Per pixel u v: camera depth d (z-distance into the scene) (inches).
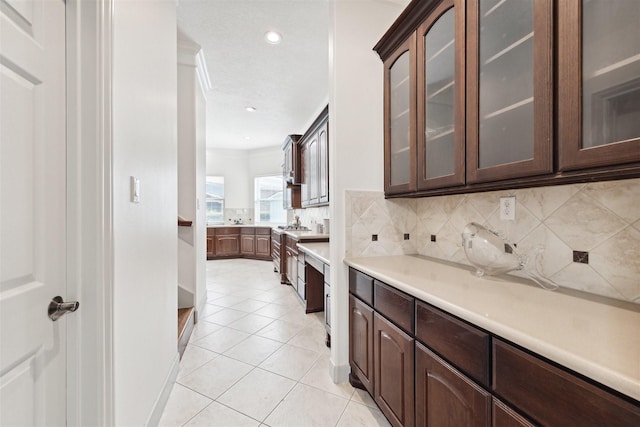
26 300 29.8
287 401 66.4
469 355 35.0
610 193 38.9
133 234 47.1
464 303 37.2
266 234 263.1
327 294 93.4
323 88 141.2
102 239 36.9
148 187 54.7
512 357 29.4
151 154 56.6
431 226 75.1
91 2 36.5
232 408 63.9
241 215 287.9
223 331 106.0
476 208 61.3
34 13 31.0
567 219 44.0
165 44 66.2
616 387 20.6
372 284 60.3
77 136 36.0
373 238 76.8
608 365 21.8
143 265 51.8
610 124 29.8
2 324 27.0
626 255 37.3
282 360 85.0
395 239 78.9
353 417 61.3
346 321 74.9
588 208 41.3
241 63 117.3
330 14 76.1
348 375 74.8
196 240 115.0
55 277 34.0
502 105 42.1
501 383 30.7
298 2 82.5
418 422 44.9
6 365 27.4
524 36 38.8
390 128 73.0
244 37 99.7
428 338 42.7
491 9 43.9
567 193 44.0
